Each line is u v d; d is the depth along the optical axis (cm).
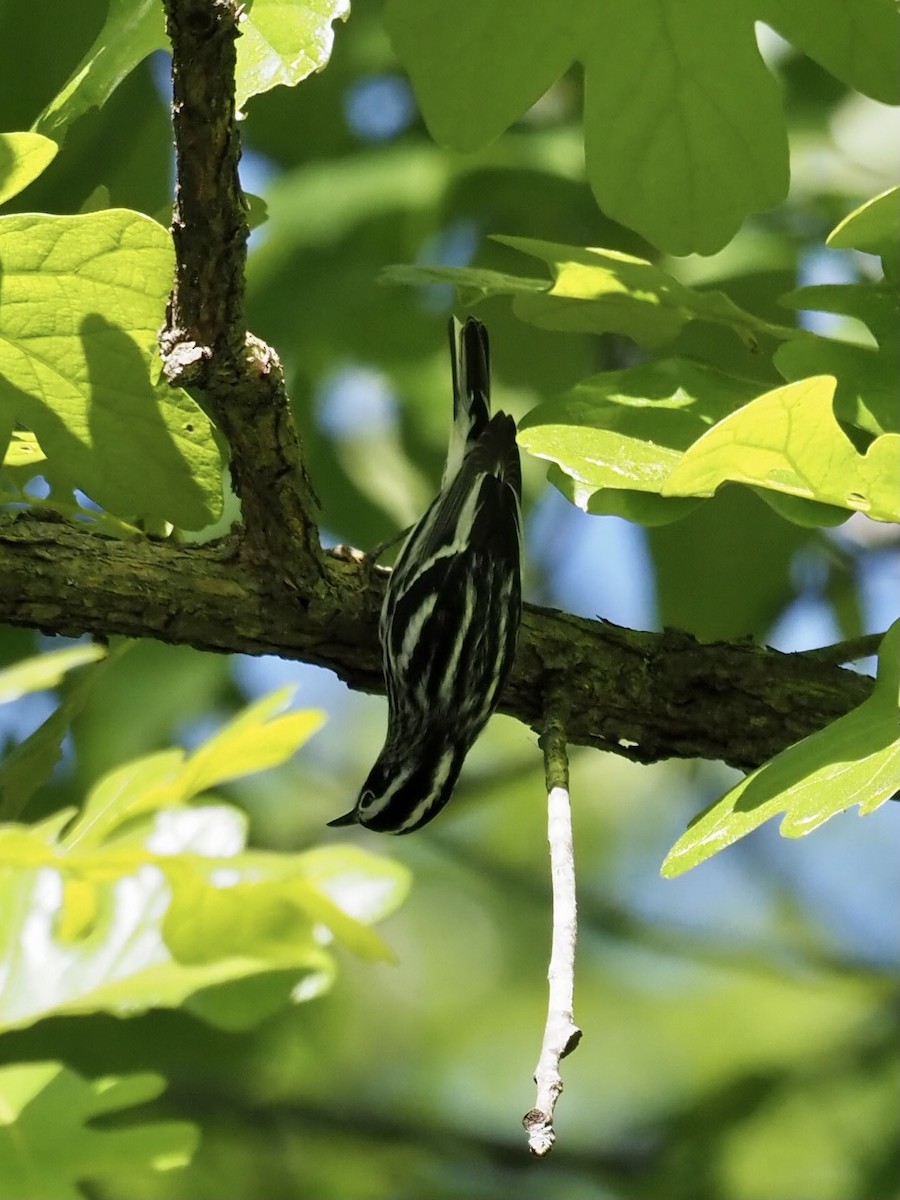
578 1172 1023
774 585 809
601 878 1280
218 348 459
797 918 1255
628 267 519
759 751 614
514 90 466
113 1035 754
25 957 312
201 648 576
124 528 565
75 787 812
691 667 616
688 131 476
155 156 751
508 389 798
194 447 482
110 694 801
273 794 1141
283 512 535
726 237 484
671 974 1228
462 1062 1211
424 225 788
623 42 464
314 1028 1021
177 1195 961
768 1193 1005
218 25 391
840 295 502
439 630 700
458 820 1267
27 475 557
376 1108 1105
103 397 471
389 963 240
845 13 461
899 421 484
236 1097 1009
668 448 482
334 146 828
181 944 239
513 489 727
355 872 291
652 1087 1183
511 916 1262
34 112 676
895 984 1073
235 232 432
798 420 411
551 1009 404
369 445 830
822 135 808
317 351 794
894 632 407
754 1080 1038
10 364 462
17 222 428
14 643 793
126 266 442
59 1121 325
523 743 1180
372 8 806
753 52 468
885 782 372
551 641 615
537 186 793
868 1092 1038
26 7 662
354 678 605
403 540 696
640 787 1308
